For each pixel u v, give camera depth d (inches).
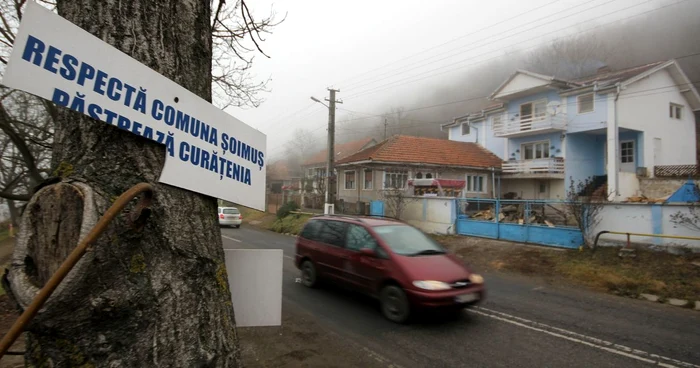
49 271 51.6
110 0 60.6
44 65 46.9
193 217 64.2
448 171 991.0
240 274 81.4
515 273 385.4
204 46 71.8
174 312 58.6
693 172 751.1
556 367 164.1
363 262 243.6
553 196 938.1
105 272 52.3
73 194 53.1
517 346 185.9
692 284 297.6
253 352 171.3
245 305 81.4
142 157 59.1
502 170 1017.5
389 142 1035.9
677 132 898.1
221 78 270.5
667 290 295.0
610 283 322.0
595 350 183.6
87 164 57.7
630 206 397.4
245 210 1321.4
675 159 887.1
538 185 982.4
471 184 1019.3
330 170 830.5
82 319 50.8
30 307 42.5
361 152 1114.1
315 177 1192.8
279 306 84.7
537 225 474.0
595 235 419.5
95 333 52.1
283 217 925.2
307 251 300.2
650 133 844.6
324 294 276.5
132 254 55.2
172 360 57.2
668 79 890.1
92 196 53.0
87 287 50.6
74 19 61.5
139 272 55.6
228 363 65.4
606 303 273.7
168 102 61.1
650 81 852.6
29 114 268.5
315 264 289.9
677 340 199.5
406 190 789.9
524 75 970.1
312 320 218.4
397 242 241.9
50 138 256.8
